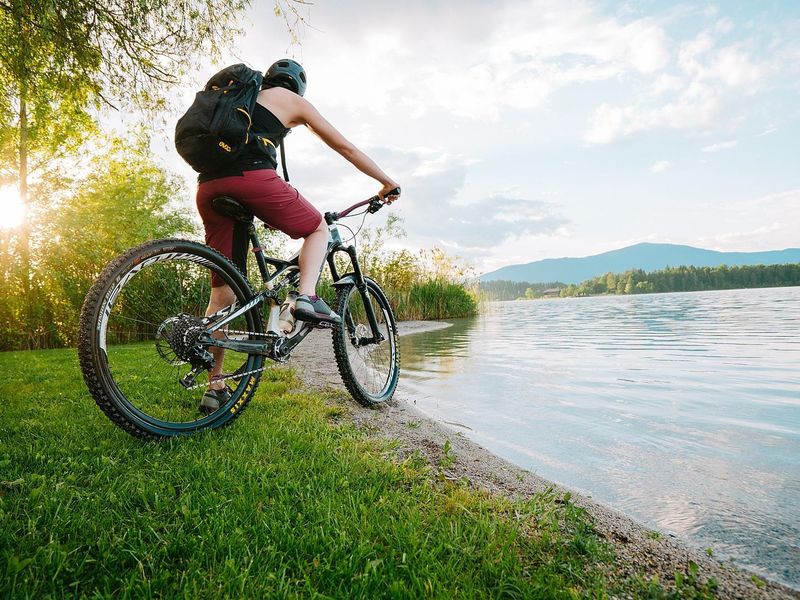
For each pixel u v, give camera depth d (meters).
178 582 1.11
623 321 11.90
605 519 1.53
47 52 4.29
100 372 1.85
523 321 13.55
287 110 2.21
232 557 1.18
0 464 1.72
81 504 1.44
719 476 1.92
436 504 1.56
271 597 1.05
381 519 1.40
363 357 3.25
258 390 3.26
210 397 2.47
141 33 4.43
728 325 9.28
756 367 4.46
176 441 2.04
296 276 2.62
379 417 2.74
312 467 1.78
